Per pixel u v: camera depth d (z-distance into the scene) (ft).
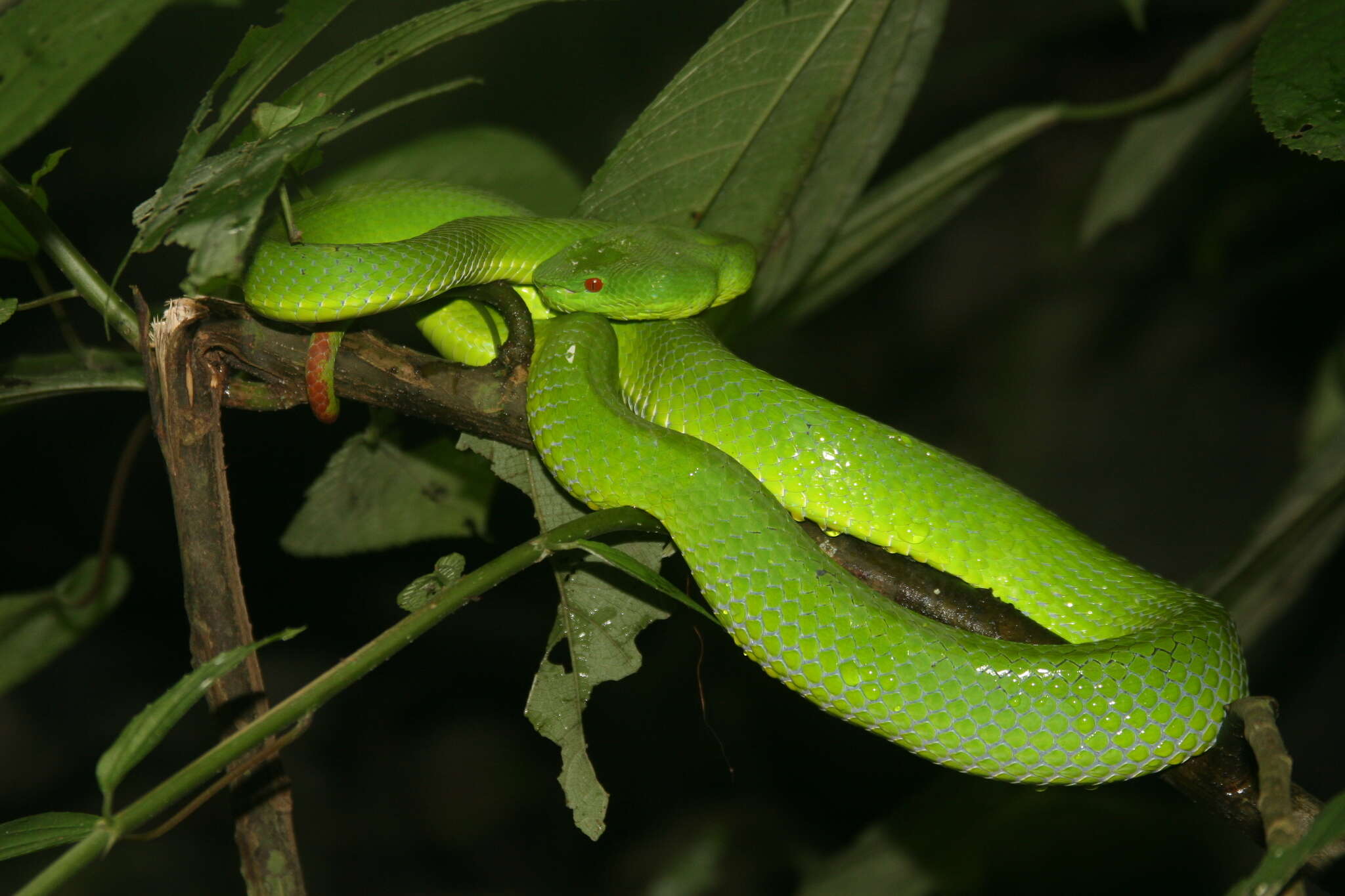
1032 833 2.70
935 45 2.50
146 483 3.61
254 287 2.37
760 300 2.71
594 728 3.59
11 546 3.48
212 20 3.04
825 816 3.47
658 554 2.45
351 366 2.39
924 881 2.69
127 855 3.27
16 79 2.23
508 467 2.47
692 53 2.99
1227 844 2.80
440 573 2.35
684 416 2.46
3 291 3.29
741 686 3.47
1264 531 2.67
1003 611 2.45
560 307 2.53
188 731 3.59
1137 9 2.58
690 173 2.54
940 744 2.37
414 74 2.89
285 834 2.37
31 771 3.46
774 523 2.39
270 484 3.54
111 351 2.58
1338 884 2.30
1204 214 3.57
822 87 2.50
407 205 2.53
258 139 2.31
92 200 3.31
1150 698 2.36
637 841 3.58
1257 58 2.34
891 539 2.45
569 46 2.94
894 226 2.82
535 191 2.62
